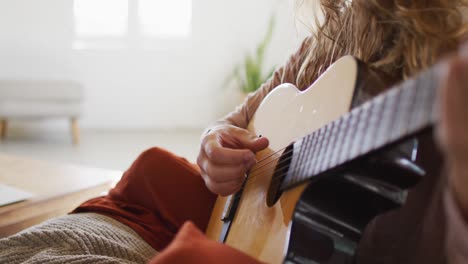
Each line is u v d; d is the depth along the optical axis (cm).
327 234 60
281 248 61
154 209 97
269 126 79
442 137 33
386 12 69
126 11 414
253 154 73
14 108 345
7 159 172
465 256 40
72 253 79
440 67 37
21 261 78
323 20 89
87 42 413
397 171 51
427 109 38
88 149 347
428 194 59
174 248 53
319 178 56
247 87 411
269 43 432
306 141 60
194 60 429
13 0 390
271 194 69
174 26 426
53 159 315
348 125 50
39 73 405
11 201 127
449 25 65
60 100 352
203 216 95
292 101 73
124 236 86
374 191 54
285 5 422
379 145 44
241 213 75
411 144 50
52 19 399
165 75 427
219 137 78
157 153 99
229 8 425
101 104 419
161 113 432
